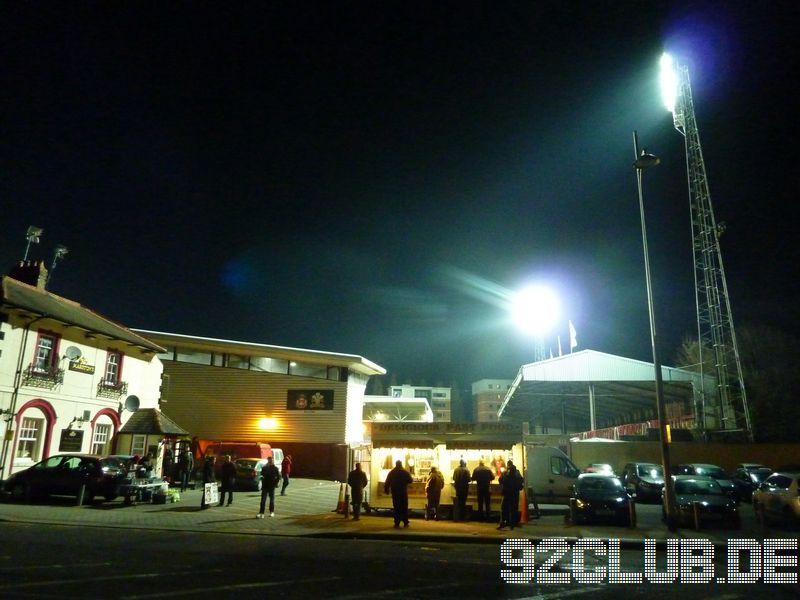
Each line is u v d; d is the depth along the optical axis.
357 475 19.22
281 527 17.23
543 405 61.25
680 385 46.09
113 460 21.78
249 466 28.98
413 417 59.22
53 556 11.45
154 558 11.64
